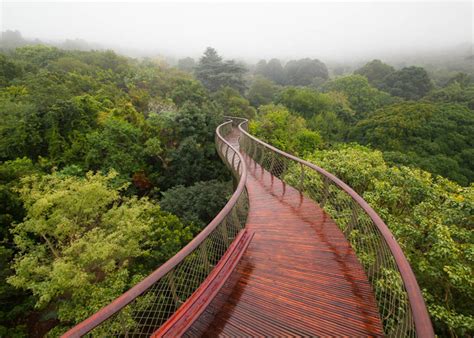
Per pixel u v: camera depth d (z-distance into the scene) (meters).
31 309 7.97
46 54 28.95
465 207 5.68
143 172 14.08
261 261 3.91
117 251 7.13
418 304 1.68
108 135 13.33
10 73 19.44
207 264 3.25
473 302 5.28
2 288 7.05
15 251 8.63
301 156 17.14
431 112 23.70
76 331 1.65
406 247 5.68
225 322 2.82
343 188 3.93
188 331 2.73
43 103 13.10
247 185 7.68
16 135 11.62
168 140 16.19
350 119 33.38
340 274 3.48
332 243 4.30
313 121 28.45
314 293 3.15
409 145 21.64
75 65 25.34
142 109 19.89
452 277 4.61
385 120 23.84
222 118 19.09
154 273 2.24
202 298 2.87
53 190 8.13
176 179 14.83
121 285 6.35
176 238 8.22
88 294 6.38
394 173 7.73
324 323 2.70
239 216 5.18
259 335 2.62
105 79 24.47
